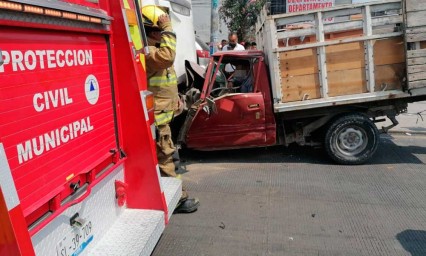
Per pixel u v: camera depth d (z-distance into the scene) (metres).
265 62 5.73
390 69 5.40
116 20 2.70
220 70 6.02
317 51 5.41
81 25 2.27
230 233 3.83
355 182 5.04
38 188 1.88
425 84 5.28
